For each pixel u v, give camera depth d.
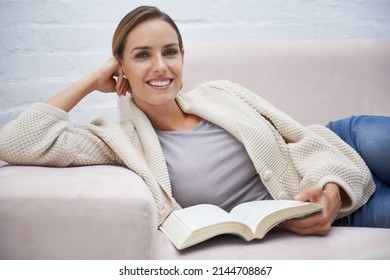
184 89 1.56
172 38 1.27
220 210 1.01
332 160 1.21
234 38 1.93
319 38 2.01
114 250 0.86
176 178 1.22
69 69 1.80
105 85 1.33
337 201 1.10
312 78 1.63
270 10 1.95
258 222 0.93
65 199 0.85
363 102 1.64
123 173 1.01
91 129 1.17
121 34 1.27
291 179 1.28
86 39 1.80
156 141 1.23
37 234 0.85
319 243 0.93
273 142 1.29
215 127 1.31
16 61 1.74
